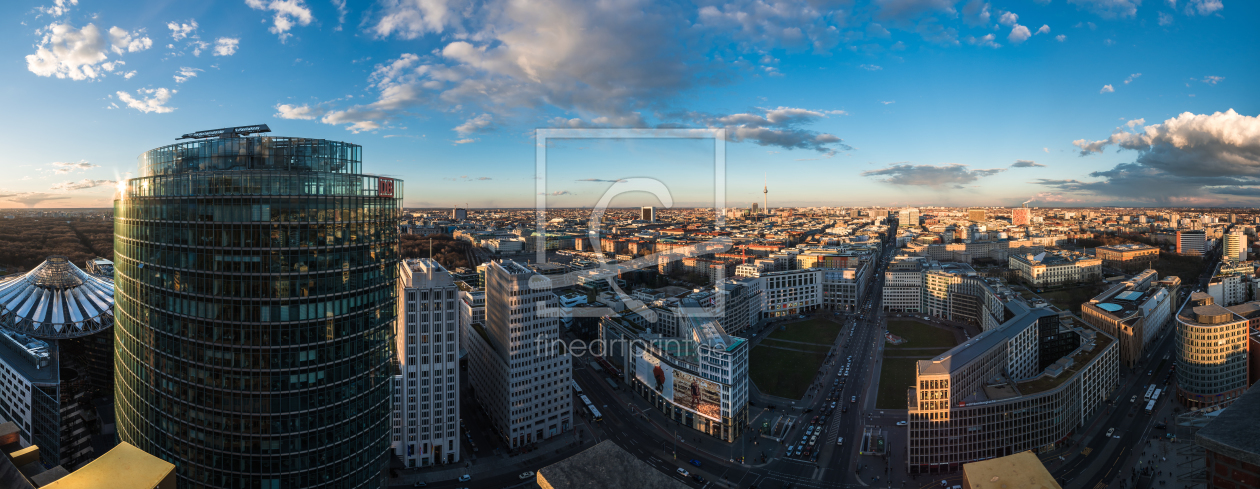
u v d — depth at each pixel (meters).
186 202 137.88
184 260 139.62
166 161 155.38
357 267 147.00
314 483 144.50
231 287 136.88
